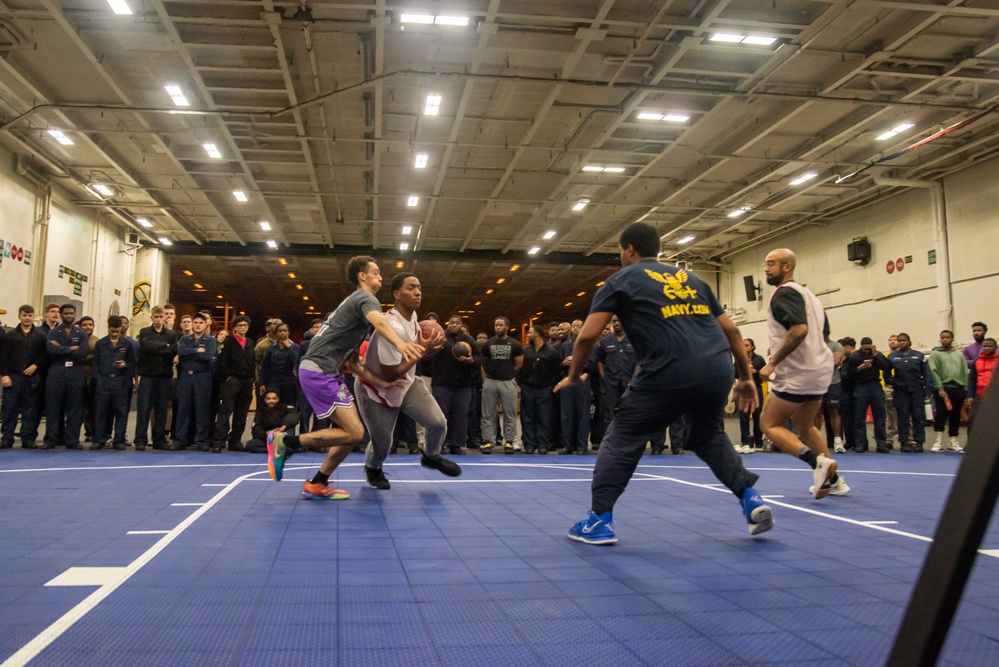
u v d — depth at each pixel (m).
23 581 2.28
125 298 21.22
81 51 11.05
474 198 17.88
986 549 2.97
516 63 11.34
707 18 9.75
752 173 16.34
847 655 1.70
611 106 12.64
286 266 26.16
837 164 15.59
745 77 11.65
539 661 1.64
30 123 13.61
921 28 10.06
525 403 9.22
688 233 21.91
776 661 1.66
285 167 15.88
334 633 1.82
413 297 4.41
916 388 10.46
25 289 15.30
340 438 4.15
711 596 2.21
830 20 9.89
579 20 9.87
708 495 4.69
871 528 3.48
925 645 0.85
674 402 2.98
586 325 3.08
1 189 14.21
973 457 0.85
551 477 5.75
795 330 4.29
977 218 14.66
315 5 9.57
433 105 12.45
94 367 8.45
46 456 7.23
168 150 14.42
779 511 4.07
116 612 1.96
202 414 8.37
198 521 3.45
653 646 1.75
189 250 22.70
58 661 1.58
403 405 4.62
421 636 1.81
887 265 17.27
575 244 22.92
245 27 10.25
